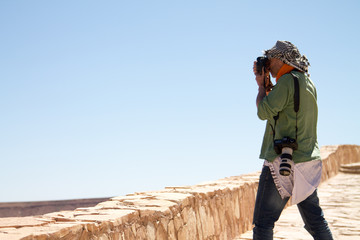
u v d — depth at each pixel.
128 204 3.85
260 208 3.02
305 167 2.92
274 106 2.95
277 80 3.11
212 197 4.97
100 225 2.80
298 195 2.93
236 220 5.81
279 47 3.08
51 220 2.79
